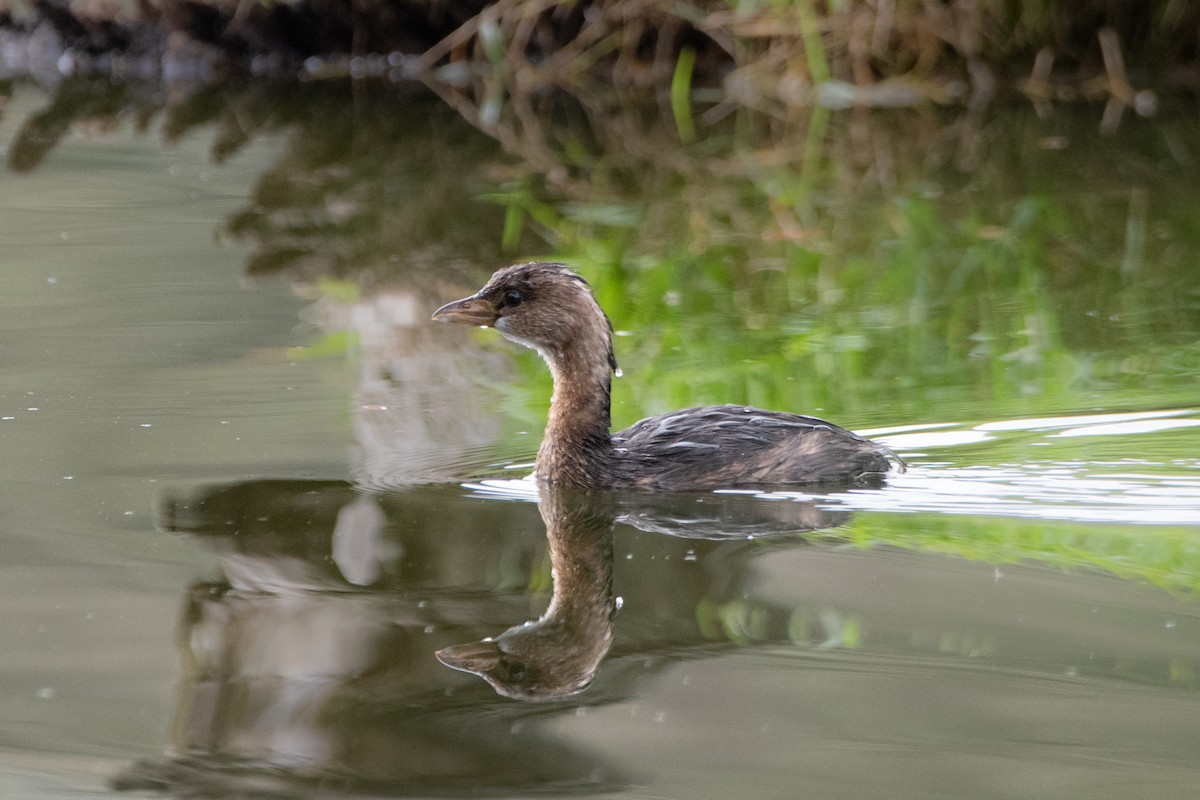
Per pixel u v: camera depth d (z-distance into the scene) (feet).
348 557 32.91
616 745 24.61
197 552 32.94
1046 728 24.80
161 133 86.33
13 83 103.09
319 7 103.19
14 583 31.04
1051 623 28.94
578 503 37.32
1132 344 48.88
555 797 22.98
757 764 23.88
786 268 59.52
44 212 67.46
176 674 27.09
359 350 49.67
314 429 41.73
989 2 90.89
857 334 50.80
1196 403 42.70
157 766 23.94
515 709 25.72
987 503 36.42
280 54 105.19
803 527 35.14
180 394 44.42
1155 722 24.98
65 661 27.55
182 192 71.92
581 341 39.70
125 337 50.14
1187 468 38.11
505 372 47.91
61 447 39.68
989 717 25.27
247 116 91.45
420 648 28.32
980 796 22.84
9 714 25.54
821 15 92.63
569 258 60.34
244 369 47.09
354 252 61.87
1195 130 84.02
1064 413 42.27
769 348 49.60
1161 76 93.15
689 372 47.44
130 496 36.29
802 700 25.95
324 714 25.59
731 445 39.29
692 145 83.76
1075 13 91.61
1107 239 63.67
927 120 88.22
